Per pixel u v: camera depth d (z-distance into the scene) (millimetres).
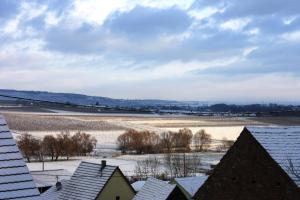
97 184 42969
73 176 45812
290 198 23359
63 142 135750
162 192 38500
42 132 195500
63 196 43781
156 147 153000
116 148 160750
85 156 135875
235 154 26250
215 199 27109
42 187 54406
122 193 44531
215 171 27297
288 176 23406
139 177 76688
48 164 108062
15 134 174375
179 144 157375
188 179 44125
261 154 24906
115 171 44281
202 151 144500
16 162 11609
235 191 26094
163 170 88312
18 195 10961
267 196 24453
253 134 25359
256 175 25109
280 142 25438
